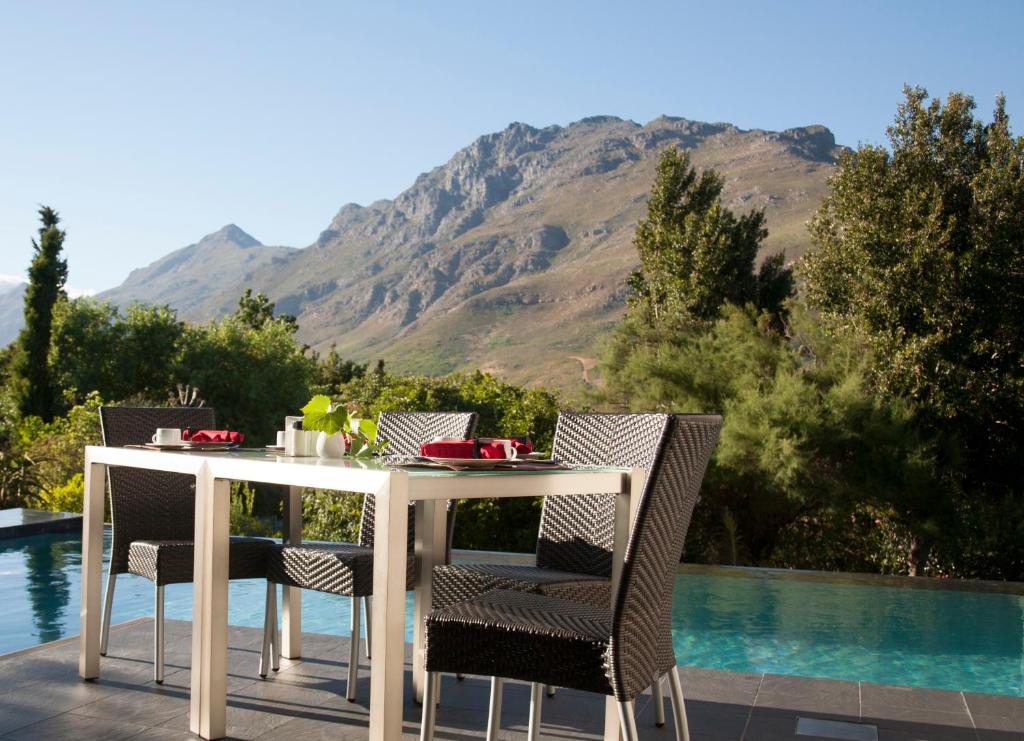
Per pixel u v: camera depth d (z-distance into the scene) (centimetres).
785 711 314
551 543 329
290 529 371
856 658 475
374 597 216
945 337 1165
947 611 586
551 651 207
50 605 525
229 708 304
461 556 686
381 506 214
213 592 275
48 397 2072
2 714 293
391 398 1263
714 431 226
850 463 1085
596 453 327
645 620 209
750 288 1502
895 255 1223
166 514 378
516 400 1261
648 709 314
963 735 290
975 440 1184
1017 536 1073
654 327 1318
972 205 1204
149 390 2131
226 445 324
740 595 625
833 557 1155
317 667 359
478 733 287
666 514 209
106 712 296
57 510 962
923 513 1090
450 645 217
